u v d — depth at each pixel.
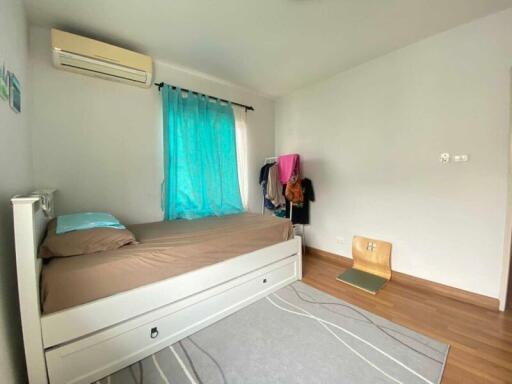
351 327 1.78
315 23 1.99
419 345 1.59
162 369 1.41
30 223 1.09
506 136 1.89
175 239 1.83
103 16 1.87
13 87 1.39
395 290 2.36
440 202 2.25
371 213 2.77
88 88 2.21
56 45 1.90
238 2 1.73
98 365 1.33
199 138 2.89
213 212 2.96
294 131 3.59
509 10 1.83
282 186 3.42
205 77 3.02
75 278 1.25
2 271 1.11
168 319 1.59
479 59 1.98
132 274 1.44
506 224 1.91
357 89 2.81
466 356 1.49
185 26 2.01
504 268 1.93
